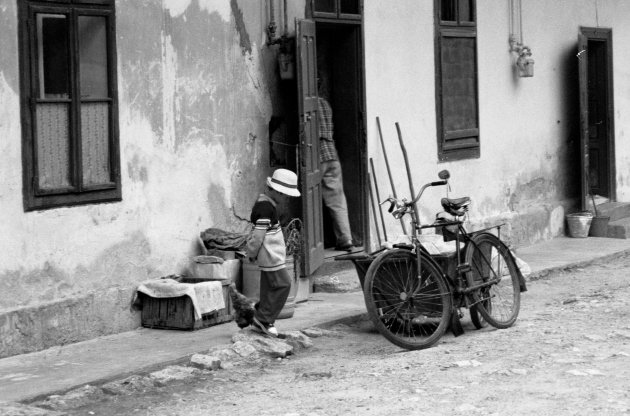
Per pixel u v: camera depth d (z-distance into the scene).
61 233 10.45
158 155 11.55
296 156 12.98
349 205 14.55
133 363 9.71
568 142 19.70
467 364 9.64
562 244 18.47
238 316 10.84
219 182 12.38
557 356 9.88
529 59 17.88
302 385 9.21
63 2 10.41
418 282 10.80
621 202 21.34
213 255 12.02
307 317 11.97
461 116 16.66
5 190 9.93
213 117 12.27
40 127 10.29
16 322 9.96
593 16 20.48
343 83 14.49
